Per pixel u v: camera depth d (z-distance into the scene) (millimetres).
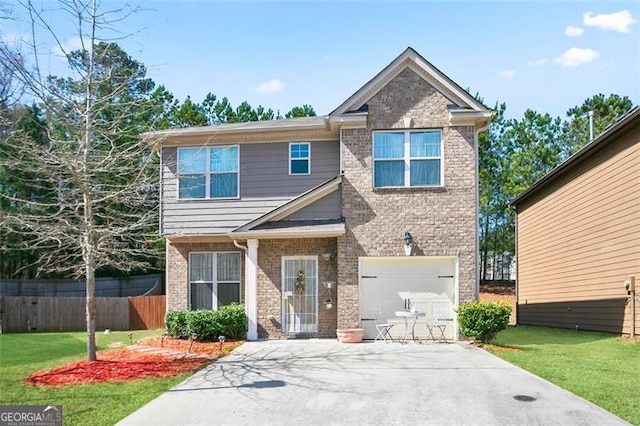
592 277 16609
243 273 16609
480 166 34625
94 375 9992
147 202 14414
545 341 14703
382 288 14820
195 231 16766
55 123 13688
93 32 11781
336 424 7156
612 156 15336
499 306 13625
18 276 28219
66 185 14633
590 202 16812
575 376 9617
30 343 15234
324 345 13656
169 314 15516
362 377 9781
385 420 7289
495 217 35875
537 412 7504
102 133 11789
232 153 17000
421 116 14891
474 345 13484
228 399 8391
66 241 13242
